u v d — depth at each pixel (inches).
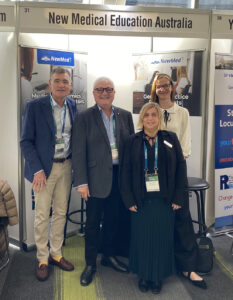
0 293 95.7
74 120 99.1
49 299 93.0
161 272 95.9
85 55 132.1
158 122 93.4
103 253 111.8
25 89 117.3
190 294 96.0
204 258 103.8
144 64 136.9
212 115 134.3
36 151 98.7
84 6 108.3
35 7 107.2
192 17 114.1
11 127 122.4
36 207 103.0
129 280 103.7
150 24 111.9
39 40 124.1
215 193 136.9
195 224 135.9
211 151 137.1
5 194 107.7
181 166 94.2
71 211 137.9
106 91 94.9
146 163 92.7
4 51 120.3
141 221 94.7
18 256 118.9
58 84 95.7
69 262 110.7
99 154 96.3
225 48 136.2
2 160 127.8
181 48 134.1
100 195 96.8
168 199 93.0
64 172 103.0
